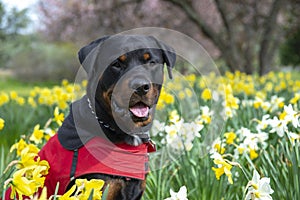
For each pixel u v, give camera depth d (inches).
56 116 156.9
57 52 983.6
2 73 1082.7
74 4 621.6
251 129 184.4
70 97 238.8
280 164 133.5
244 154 141.1
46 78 983.0
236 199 134.9
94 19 622.8
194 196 142.4
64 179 115.5
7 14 1013.2
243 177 141.5
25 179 88.7
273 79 405.4
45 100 285.9
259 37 626.5
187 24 631.8
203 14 641.0
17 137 225.8
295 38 831.7
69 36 661.9
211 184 140.5
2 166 145.3
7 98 289.6
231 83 312.3
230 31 547.2
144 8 612.7
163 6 614.5
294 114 136.1
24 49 1025.5
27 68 991.0
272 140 167.0
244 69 563.2
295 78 651.5
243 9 606.5
